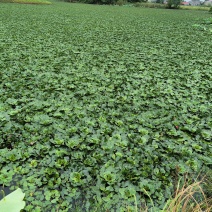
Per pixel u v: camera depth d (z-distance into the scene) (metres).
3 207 1.03
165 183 2.57
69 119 3.57
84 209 2.26
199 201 2.33
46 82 4.73
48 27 10.88
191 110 4.02
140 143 3.15
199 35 11.04
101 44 8.21
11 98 4.06
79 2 33.12
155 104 4.15
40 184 2.47
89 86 4.67
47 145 3.02
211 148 3.15
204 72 5.88
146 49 7.89
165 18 18.22
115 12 21.38
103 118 3.63
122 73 5.52
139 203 2.33
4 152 2.86
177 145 3.19
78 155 2.88
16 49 6.88
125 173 2.65
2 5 19.81
